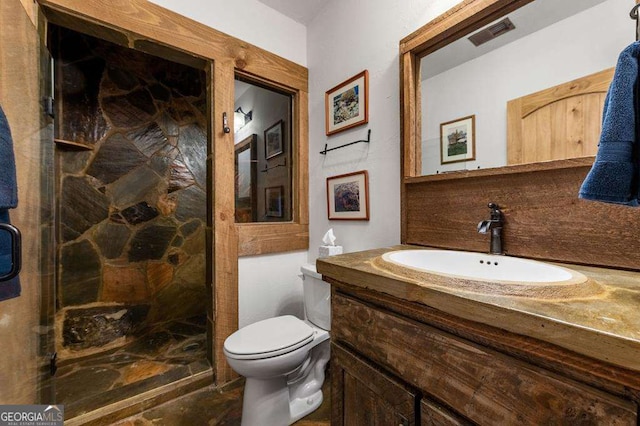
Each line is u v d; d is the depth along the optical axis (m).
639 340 0.36
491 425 0.51
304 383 1.48
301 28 2.06
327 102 1.85
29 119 1.06
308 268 1.60
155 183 2.29
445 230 1.18
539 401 0.46
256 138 1.94
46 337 1.20
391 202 1.46
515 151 0.98
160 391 1.46
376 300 0.75
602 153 0.55
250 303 1.80
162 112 2.34
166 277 2.33
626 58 0.55
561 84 0.88
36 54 1.10
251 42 1.79
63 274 1.86
